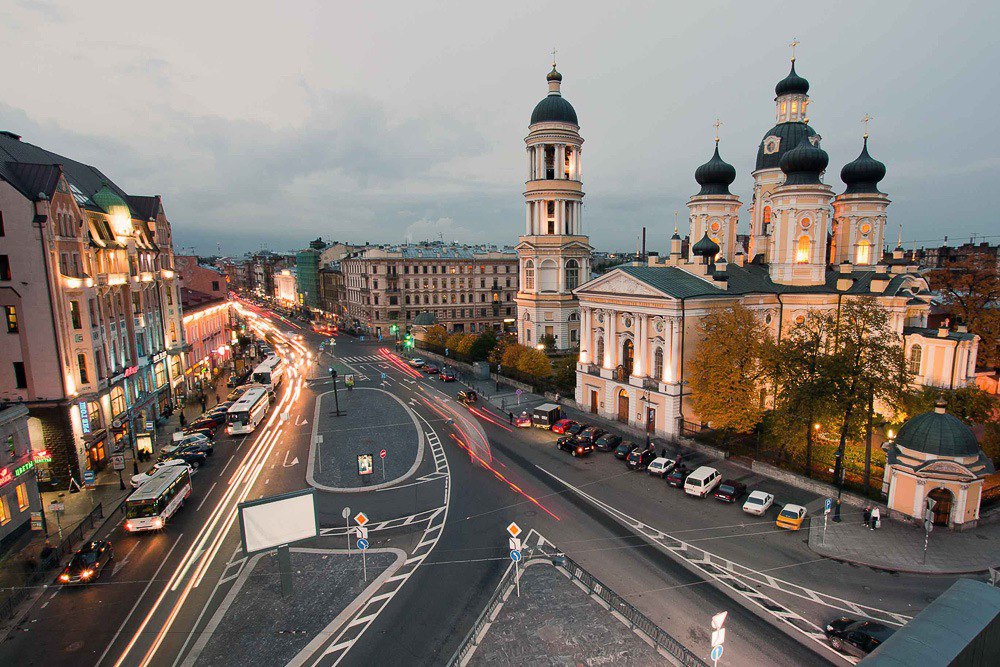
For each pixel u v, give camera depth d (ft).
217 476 142.10
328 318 528.63
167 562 99.76
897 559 94.27
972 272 207.31
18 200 127.85
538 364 225.56
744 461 138.72
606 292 178.19
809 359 131.34
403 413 199.62
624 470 139.44
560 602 83.25
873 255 197.67
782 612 80.89
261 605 85.87
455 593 87.45
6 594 90.43
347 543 105.09
